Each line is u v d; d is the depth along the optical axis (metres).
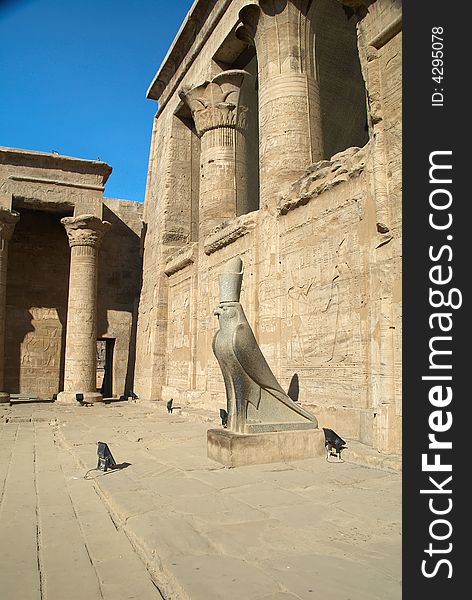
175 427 11.88
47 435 11.86
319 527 4.20
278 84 13.22
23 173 22.19
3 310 21.05
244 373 7.49
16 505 5.50
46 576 3.52
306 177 11.34
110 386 25.72
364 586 3.04
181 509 4.79
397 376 7.61
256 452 7.04
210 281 16.64
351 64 17.69
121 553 3.97
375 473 6.39
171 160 22.16
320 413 9.99
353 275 9.59
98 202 23.08
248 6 13.59
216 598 2.89
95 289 22.47
